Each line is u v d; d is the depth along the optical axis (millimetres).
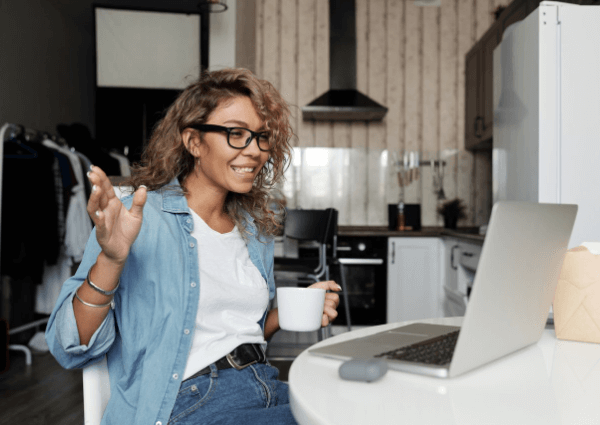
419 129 4742
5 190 3320
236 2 3625
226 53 3613
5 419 2264
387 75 4738
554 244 799
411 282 4094
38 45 4371
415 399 598
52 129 4605
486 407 575
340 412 556
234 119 999
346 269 4117
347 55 4629
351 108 4305
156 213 973
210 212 1068
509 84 2398
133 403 890
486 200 4699
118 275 795
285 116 1127
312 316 950
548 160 2014
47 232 3436
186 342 913
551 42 2016
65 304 823
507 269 691
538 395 619
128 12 4070
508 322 741
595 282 891
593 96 2016
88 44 5352
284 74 4770
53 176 3500
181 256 958
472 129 4426
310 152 4746
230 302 999
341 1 4648
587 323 892
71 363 871
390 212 4516
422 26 4738
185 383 900
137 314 922
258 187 1191
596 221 2014
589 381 678
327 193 4742
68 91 4914
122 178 1401
